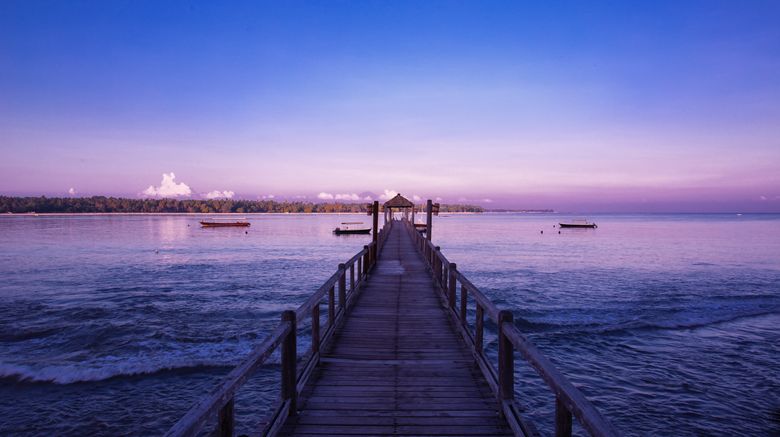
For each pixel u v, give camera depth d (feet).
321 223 447.83
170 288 69.56
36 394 29.50
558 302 59.31
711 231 278.67
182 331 43.42
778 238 203.82
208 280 78.48
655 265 101.86
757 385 32.09
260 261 110.83
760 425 26.61
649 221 547.49
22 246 153.48
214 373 32.86
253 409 28.68
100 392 29.89
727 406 28.94
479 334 17.35
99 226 342.03
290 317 12.57
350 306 28.43
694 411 28.32
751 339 42.83
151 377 32.19
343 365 17.46
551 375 7.88
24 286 71.41
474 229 320.29
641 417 27.58
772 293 66.49
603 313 52.95
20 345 39.29
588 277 82.89
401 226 128.47
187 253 132.36
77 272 88.63
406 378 16.07
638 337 43.42
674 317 50.93
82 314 50.67
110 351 37.50
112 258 116.78
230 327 45.14
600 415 6.08
